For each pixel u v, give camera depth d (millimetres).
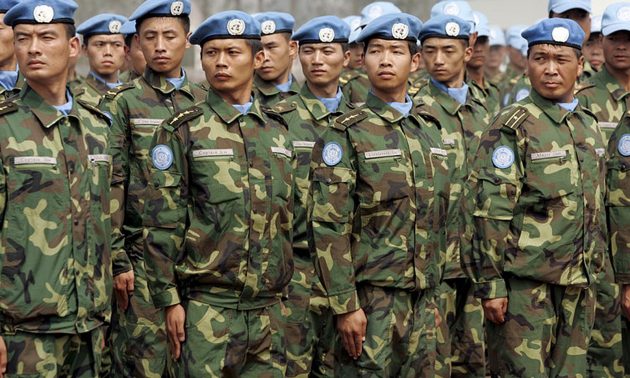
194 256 10453
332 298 11008
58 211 9891
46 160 9859
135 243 13000
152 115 13211
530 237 11617
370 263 11078
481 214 11664
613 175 12773
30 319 9773
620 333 13438
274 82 15039
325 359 13453
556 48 11734
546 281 11586
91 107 10492
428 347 11422
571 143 11789
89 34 16656
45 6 9875
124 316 12953
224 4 28688
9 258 9727
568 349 11852
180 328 10484
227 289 10469
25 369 9789
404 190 11109
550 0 17953
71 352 10156
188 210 10523
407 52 11352
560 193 11633
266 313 10750
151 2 13227
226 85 10570
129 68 17078
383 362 11016
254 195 10531
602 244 12070
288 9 29016
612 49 14875
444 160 11609
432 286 11344
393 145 11172
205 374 10383
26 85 10023
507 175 11625
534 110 11828
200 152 10430
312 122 13844
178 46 13375
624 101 14977
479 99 15508
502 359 11805
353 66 17922
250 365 10781
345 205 11039
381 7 18312
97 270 10211
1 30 13133
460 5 17188
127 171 13117
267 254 10656
